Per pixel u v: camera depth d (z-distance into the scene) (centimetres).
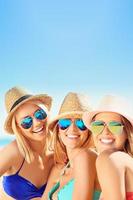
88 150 175
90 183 169
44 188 221
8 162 215
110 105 151
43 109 218
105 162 138
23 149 215
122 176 136
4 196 221
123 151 151
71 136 189
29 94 219
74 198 169
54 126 205
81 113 188
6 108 222
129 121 150
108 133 150
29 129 215
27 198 219
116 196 134
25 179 218
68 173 188
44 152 221
